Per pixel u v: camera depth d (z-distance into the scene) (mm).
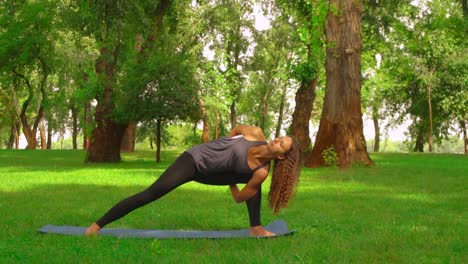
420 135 55375
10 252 4906
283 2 29016
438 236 6199
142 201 6047
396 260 4961
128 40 26156
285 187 6250
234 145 6047
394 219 7578
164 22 28797
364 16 31375
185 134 78312
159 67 24719
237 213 8203
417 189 12359
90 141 26828
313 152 21141
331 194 11266
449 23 42531
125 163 26062
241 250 5293
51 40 39250
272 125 69188
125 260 4625
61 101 46688
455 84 43969
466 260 5023
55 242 5559
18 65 40750
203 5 41281
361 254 5133
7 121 57812
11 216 7703
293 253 5094
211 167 6004
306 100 29250
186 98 25156
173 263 4617
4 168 21141
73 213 8086
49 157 32719
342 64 20844
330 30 21000
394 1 31281
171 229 6828
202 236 5992
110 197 10461
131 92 24875
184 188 12500
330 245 5551
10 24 38500
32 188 12445
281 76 47719
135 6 25062
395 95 49625
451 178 15203
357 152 20688
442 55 42844
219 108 45656
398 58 43562
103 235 6012
